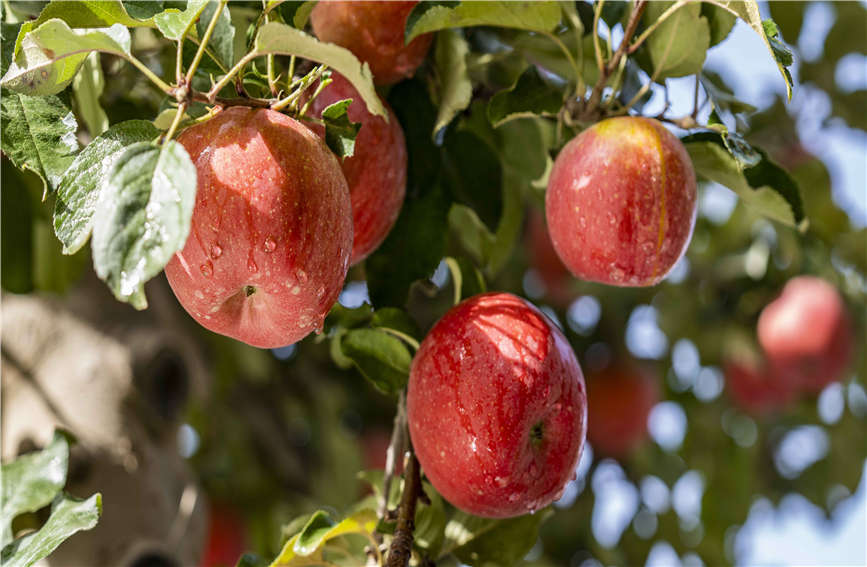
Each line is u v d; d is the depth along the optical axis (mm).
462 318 924
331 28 967
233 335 857
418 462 950
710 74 1217
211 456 1691
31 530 1003
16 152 864
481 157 1049
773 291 1731
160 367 1149
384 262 1010
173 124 802
